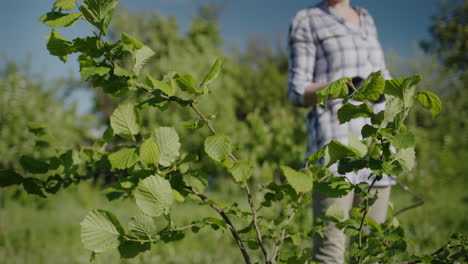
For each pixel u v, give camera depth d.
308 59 1.88
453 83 9.86
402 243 1.17
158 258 3.41
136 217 0.97
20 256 3.41
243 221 1.39
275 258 1.25
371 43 1.93
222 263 3.34
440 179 9.03
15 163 5.16
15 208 4.94
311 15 1.91
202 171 1.15
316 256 1.75
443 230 4.51
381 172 0.94
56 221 4.80
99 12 0.99
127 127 1.08
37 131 1.48
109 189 1.03
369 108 0.95
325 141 1.78
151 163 1.02
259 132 4.60
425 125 9.69
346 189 1.04
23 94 5.79
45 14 0.99
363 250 1.13
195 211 5.39
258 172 4.05
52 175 1.41
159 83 1.01
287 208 1.39
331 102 1.80
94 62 1.06
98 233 0.92
